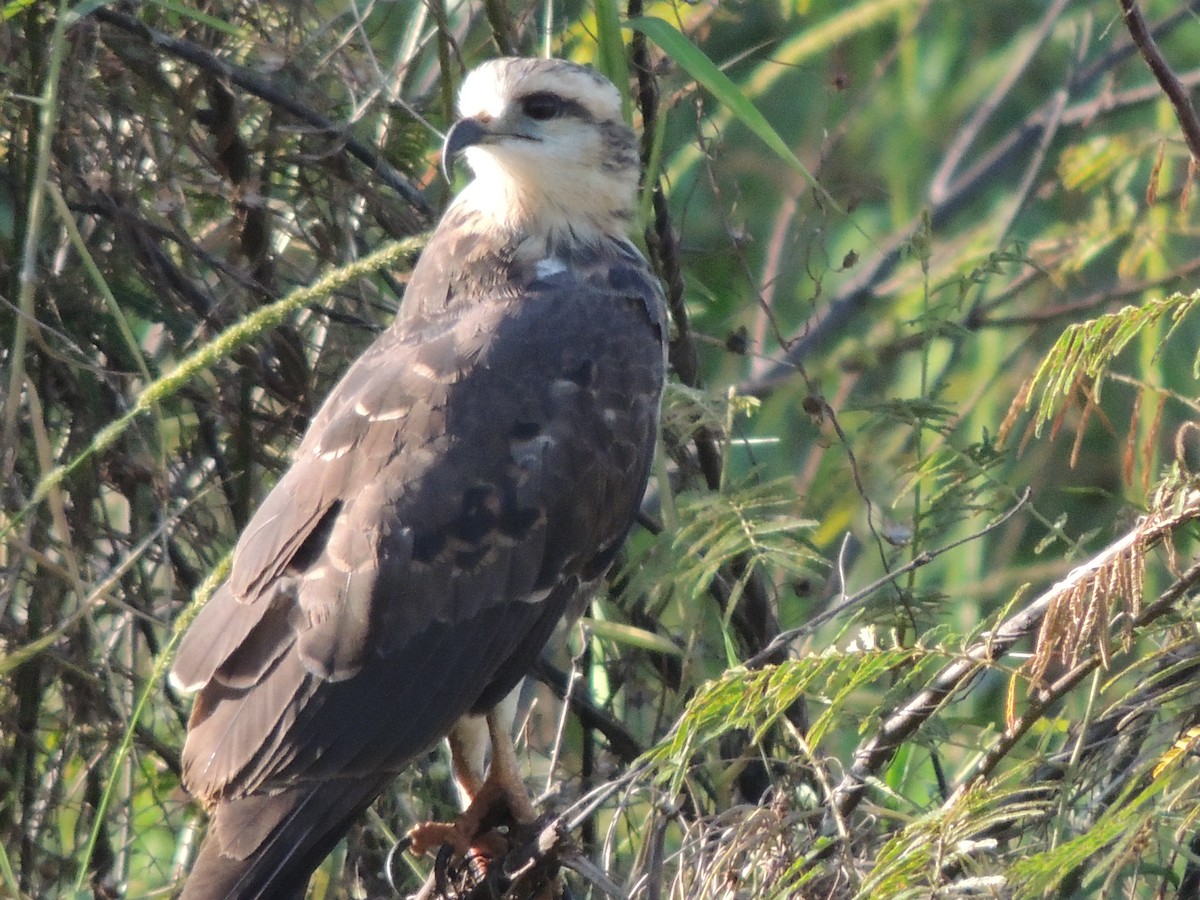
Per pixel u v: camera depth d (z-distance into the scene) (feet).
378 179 32.50
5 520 29.01
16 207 29.89
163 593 30.86
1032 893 20.43
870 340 41.75
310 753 24.88
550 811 29.68
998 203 46.14
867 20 38.96
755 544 26.73
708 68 27.45
